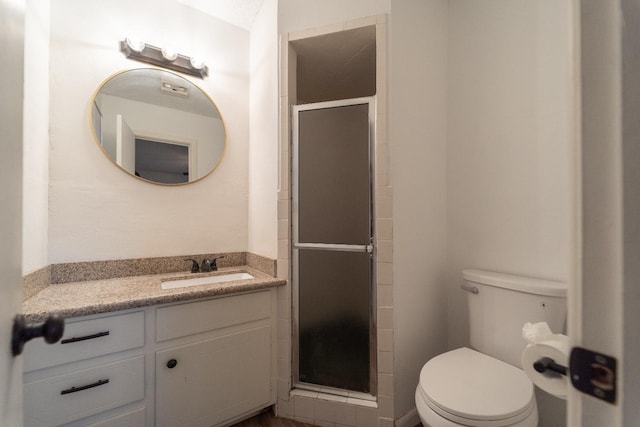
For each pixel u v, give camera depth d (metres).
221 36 1.83
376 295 1.31
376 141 1.32
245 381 1.31
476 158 1.45
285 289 1.42
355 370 1.38
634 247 0.26
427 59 1.48
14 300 0.43
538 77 1.23
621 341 0.27
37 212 1.17
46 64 1.26
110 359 1.01
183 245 1.67
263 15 1.71
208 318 1.21
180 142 1.67
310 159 1.45
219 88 1.81
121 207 1.48
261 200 1.71
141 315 1.07
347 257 1.40
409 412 1.35
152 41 1.59
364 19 1.33
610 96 0.27
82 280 1.35
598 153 0.28
